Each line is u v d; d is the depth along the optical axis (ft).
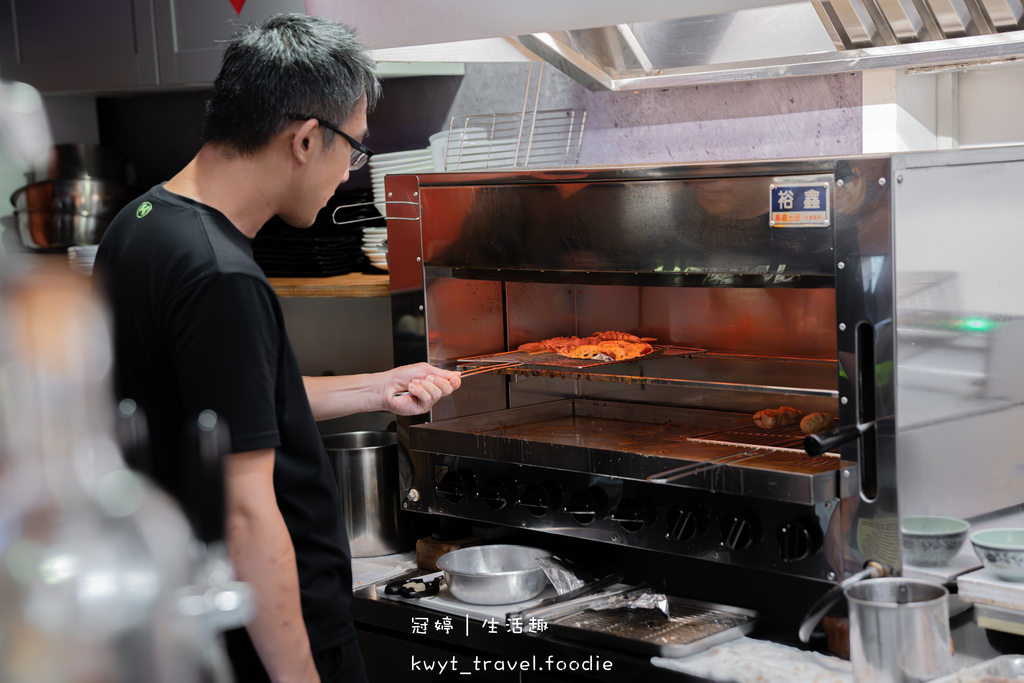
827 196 4.38
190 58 7.93
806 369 5.79
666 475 4.59
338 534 4.48
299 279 7.70
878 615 3.80
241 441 3.80
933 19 5.37
